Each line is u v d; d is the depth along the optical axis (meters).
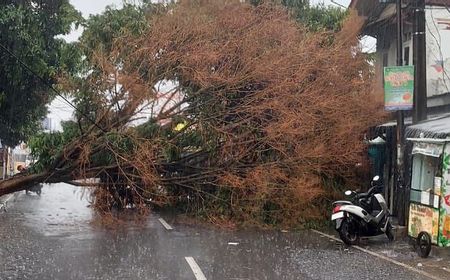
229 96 14.82
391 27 20.59
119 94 14.07
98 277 8.59
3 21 14.77
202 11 15.33
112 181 14.88
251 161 15.05
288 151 14.91
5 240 12.59
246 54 14.62
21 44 15.29
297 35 15.67
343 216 12.20
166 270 9.18
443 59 18.91
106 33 14.96
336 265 9.79
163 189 15.56
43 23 15.99
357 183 16.25
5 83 16.02
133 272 9.00
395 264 9.93
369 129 16.89
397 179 14.77
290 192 14.96
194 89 14.86
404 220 14.37
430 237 10.59
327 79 15.30
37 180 14.21
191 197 15.95
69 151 13.91
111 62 14.12
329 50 15.58
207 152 15.13
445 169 10.48
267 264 9.83
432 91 18.73
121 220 15.63
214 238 13.10
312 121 14.48
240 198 15.17
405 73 13.31
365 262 10.12
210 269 9.29
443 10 19.00
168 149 14.36
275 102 14.31
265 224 15.12
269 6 16.09
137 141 13.78
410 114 16.77
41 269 9.20
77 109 13.64
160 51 14.41
